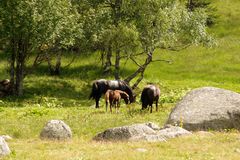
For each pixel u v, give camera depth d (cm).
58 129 2547
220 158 1869
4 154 1978
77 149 2139
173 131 2458
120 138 2405
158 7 5219
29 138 2638
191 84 6091
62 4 5178
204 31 5600
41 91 5609
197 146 2138
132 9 5297
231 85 6056
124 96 3853
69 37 5212
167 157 1881
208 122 2717
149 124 2683
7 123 3139
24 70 5750
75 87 5906
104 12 5509
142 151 2019
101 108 4266
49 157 1919
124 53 5369
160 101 4597
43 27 4891
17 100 5134
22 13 4831
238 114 2720
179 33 5547
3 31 4934
